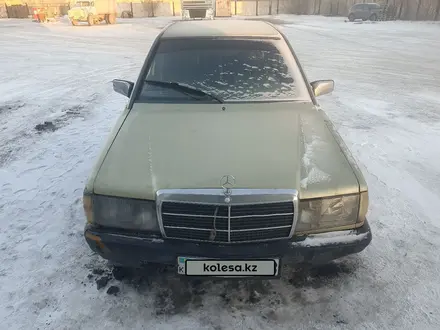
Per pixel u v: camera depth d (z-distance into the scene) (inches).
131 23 954.7
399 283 94.7
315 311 86.7
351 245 79.4
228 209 74.3
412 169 155.8
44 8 1063.6
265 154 86.7
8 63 394.6
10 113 229.1
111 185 80.0
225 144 90.5
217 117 103.0
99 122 213.0
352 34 698.2
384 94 281.7
